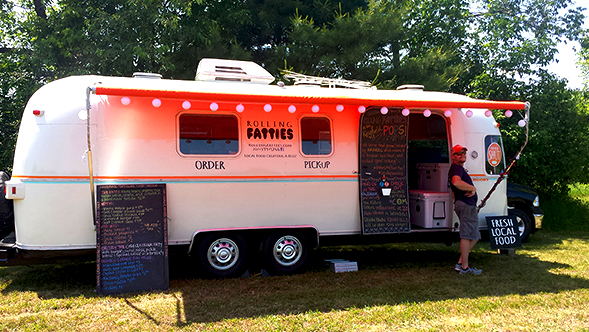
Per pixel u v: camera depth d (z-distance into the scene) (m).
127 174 5.11
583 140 11.20
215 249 5.54
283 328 3.96
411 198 6.78
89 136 4.73
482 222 6.64
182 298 4.75
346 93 6.29
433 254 7.40
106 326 4.02
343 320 4.14
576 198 12.91
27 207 4.93
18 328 3.97
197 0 9.89
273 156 5.68
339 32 10.77
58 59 9.76
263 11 12.67
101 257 4.81
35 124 5.02
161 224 5.05
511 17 15.42
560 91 11.68
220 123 5.50
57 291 5.02
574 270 6.12
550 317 4.26
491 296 4.89
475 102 5.58
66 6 9.55
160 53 9.55
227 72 6.16
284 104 5.76
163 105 5.30
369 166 6.04
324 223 5.89
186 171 5.33
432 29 15.59
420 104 5.40
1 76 10.73
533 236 9.32
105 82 5.34
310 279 5.55
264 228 5.61
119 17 9.25
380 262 6.69
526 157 10.89
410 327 4.00
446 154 6.95
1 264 4.96
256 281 5.43
